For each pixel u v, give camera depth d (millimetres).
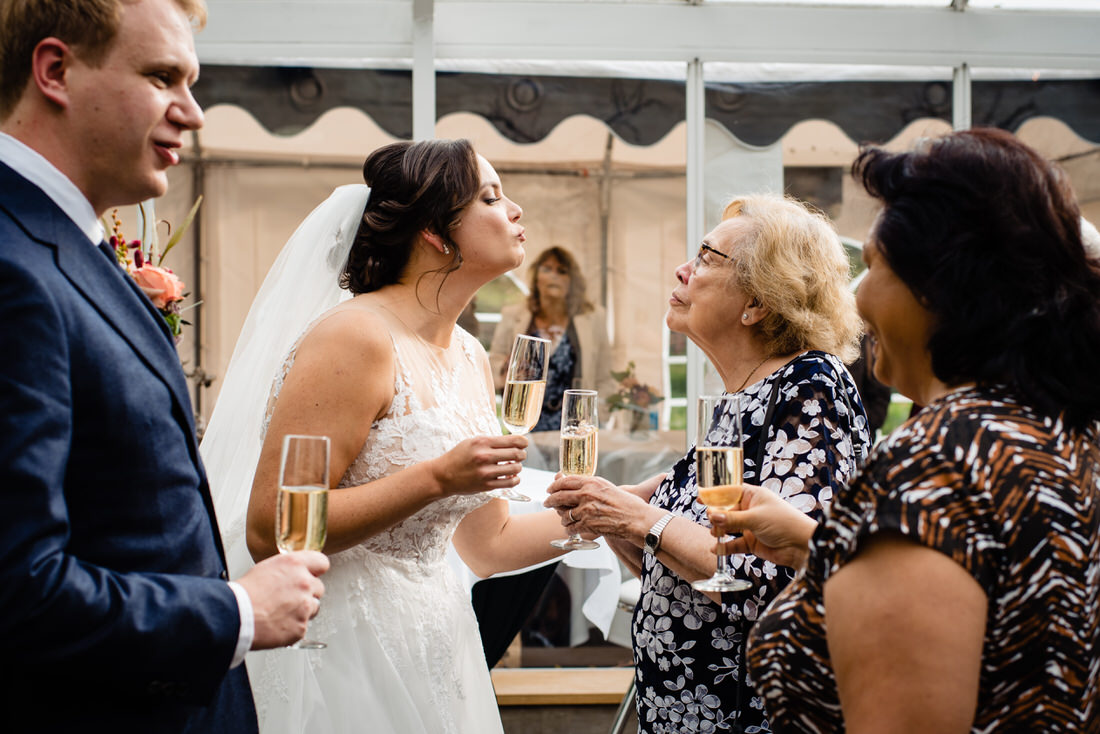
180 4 1468
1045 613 1107
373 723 2059
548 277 5039
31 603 1173
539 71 4965
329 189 4957
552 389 5043
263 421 2172
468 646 2361
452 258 2256
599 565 3783
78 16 1346
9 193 1328
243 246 4957
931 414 1199
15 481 1178
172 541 1404
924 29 4953
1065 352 1170
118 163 1418
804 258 2195
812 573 1255
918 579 1100
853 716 1146
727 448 1845
